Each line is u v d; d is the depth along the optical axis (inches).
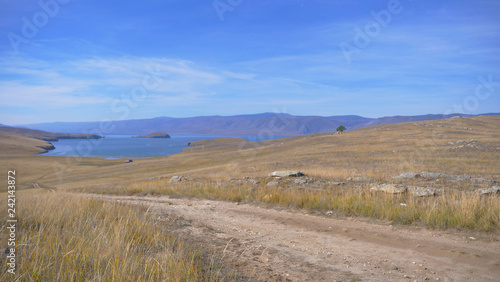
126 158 5649.6
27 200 352.8
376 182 625.9
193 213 445.1
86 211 330.6
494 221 303.9
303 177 744.3
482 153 1470.2
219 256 241.8
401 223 341.7
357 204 411.2
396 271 216.7
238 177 919.0
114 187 1003.9
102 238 219.9
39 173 3006.9
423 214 342.6
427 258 240.5
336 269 221.9
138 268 180.4
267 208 468.4
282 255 253.8
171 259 194.1
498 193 427.5
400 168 1043.9
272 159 2273.6
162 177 1579.7
